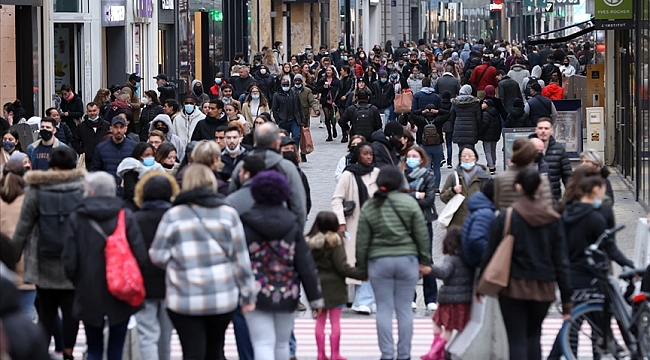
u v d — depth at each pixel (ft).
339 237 87.10
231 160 105.40
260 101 186.50
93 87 256.32
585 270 80.12
